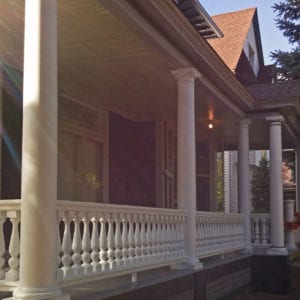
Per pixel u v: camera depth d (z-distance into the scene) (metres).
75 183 9.08
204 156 14.32
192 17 9.61
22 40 6.41
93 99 9.66
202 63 7.66
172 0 6.03
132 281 5.85
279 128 10.82
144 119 11.60
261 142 14.62
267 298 10.11
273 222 10.73
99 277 4.95
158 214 6.50
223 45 15.78
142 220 6.07
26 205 4.14
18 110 7.50
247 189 10.98
